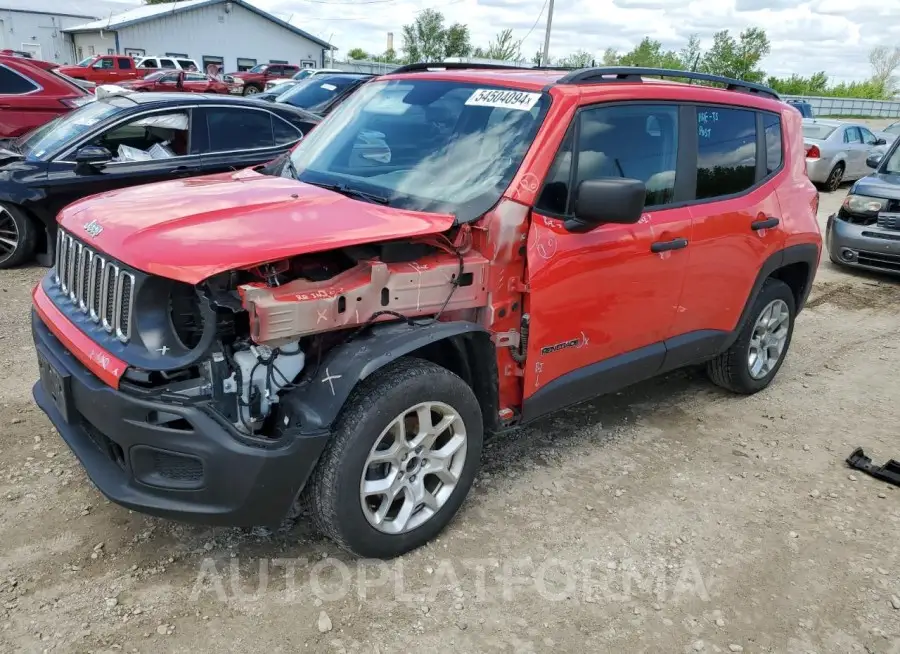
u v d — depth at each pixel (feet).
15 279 22.33
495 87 11.87
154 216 9.30
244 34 149.07
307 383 9.14
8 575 9.43
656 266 12.60
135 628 8.70
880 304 25.52
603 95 11.68
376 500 10.19
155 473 8.82
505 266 10.48
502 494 12.08
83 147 22.95
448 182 10.91
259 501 8.72
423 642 8.82
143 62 112.88
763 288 15.98
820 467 13.79
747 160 14.76
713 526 11.63
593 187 10.05
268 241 8.59
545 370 11.41
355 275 9.20
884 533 11.74
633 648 8.99
